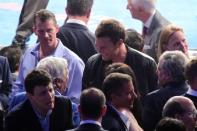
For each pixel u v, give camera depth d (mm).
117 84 14461
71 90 17766
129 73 15562
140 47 18969
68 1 19766
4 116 16438
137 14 21656
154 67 17438
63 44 19391
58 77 15852
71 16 19734
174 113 13398
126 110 14703
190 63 15117
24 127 14852
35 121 14852
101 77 17094
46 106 14547
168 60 15789
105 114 14359
